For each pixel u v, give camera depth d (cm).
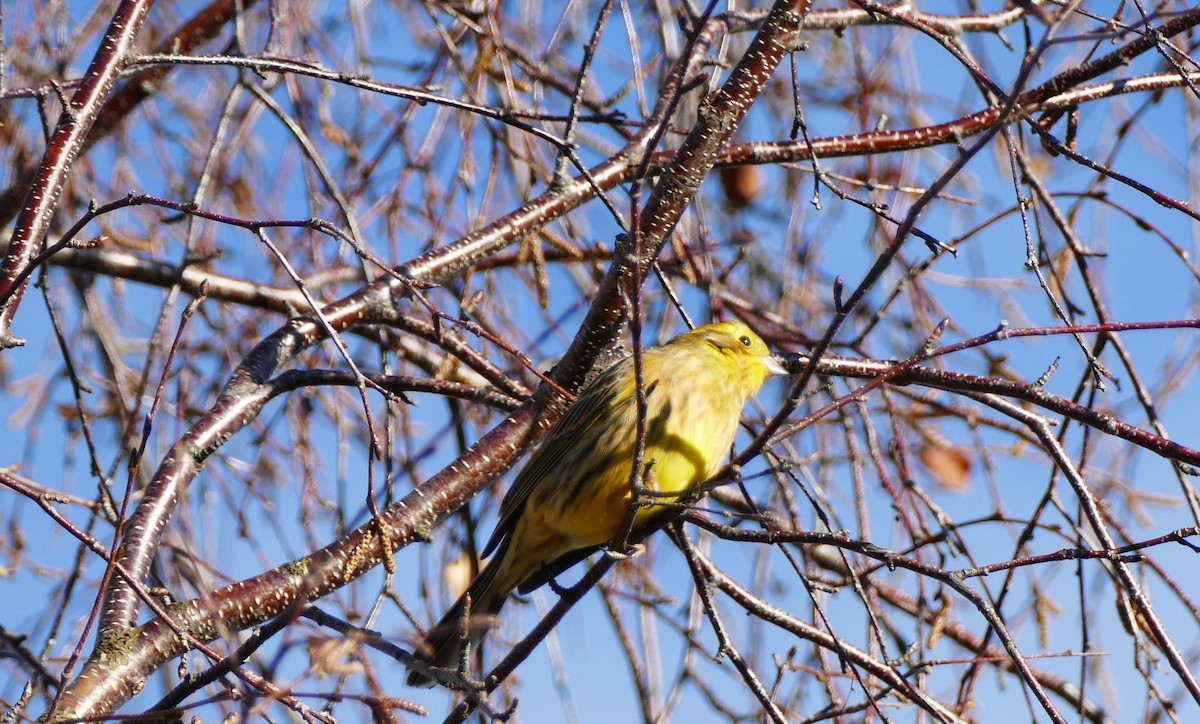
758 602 959
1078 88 1077
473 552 1136
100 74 854
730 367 1027
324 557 903
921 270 1098
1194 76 1020
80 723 671
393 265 1122
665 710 1041
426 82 1220
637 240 657
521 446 1004
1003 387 941
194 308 704
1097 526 903
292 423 1191
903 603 1194
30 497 685
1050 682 1156
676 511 862
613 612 1098
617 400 994
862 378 1058
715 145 925
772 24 931
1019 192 860
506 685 1080
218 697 655
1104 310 1028
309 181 1224
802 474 1109
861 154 1142
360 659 830
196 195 967
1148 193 852
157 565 1055
